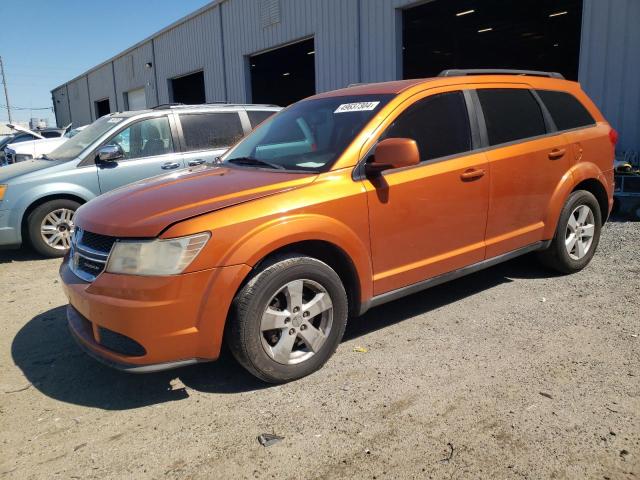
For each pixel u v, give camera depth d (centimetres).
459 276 425
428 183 387
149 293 294
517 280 515
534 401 307
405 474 252
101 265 317
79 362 388
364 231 358
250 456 271
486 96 443
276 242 318
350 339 402
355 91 438
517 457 261
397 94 397
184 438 288
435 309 452
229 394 331
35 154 1259
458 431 282
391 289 381
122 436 293
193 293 299
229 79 1911
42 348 414
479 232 428
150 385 347
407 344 388
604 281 502
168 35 2311
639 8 829
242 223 311
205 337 306
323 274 339
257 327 318
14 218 661
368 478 251
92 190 699
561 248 499
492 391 320
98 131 745
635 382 324
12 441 292
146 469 264
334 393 326
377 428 288
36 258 698
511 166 440
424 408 305
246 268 309
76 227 362
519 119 463
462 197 408
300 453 271
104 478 259
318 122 413
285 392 329
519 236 460
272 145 426
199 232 300
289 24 1574
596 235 532
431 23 2106
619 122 876
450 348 378
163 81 2458
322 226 335
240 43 1811
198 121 769
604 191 536
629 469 250
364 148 367
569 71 2956
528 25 2283
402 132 386
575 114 518
